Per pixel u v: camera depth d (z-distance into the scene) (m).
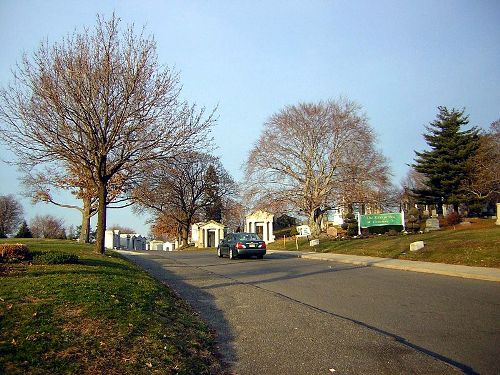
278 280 15.24
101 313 7.24
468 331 7.85
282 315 9.52
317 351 6.90
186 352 6.43
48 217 100.44
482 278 14.37
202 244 62.91
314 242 35.00
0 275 10.20
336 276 16.11
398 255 22.39
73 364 5.17
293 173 44.06
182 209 65.94
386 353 6.71
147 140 18.06
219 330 8.41
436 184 49.78
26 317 6.54
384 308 9.98
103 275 11.27
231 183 68.88
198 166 65.00
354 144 42.72
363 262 20.64
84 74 17.19
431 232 31.34
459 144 48.22
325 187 42.78
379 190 43.31
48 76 16.81
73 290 8.57
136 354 5.83
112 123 17.84
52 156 18.22
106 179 18.92
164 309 8.81
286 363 6.39
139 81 17.73
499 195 50.81
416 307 10.02
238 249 25.88
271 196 43.72
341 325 8.50
